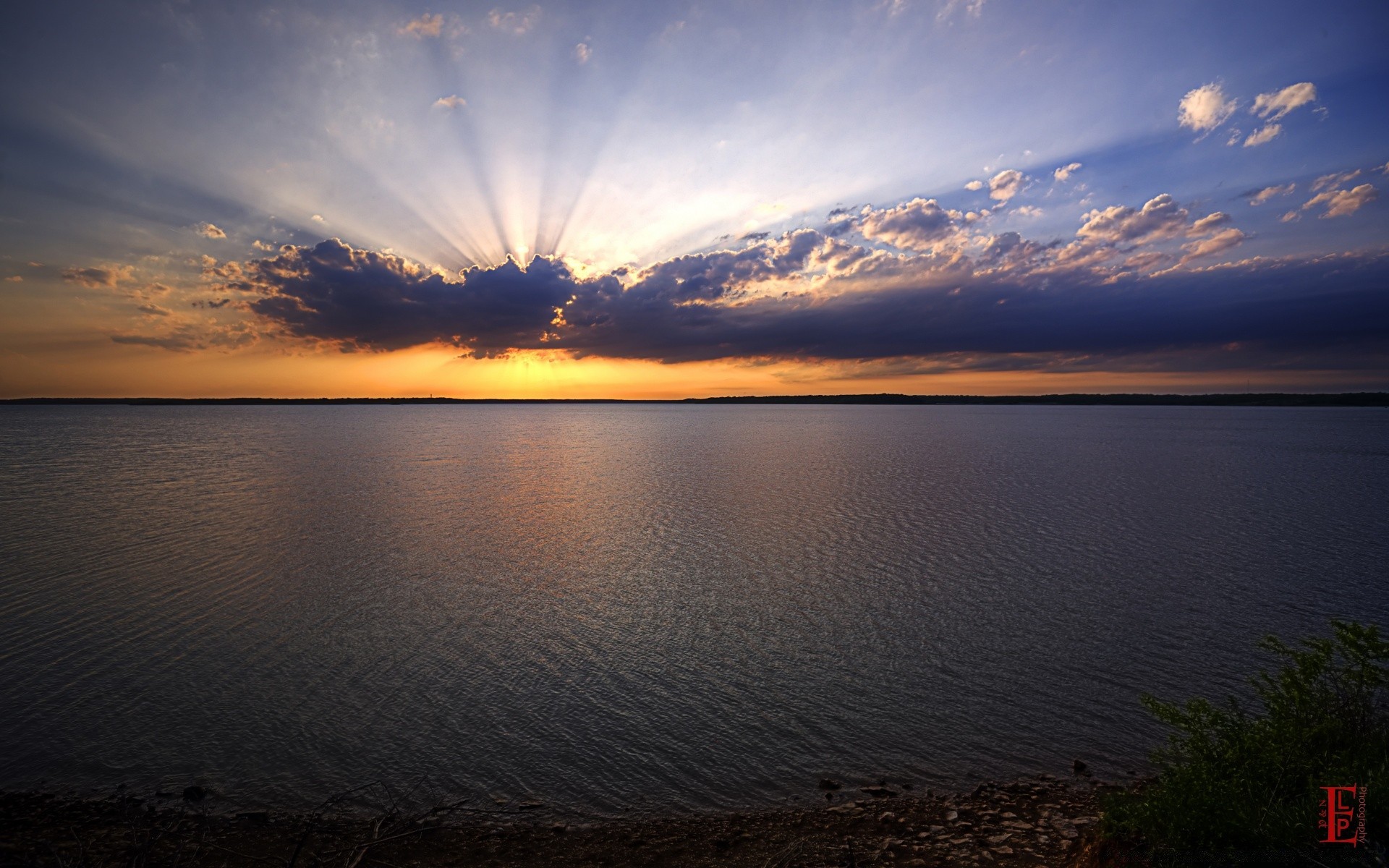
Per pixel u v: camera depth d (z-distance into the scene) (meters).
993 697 15.29
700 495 46.31
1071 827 10.20
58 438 112.94
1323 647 9.52
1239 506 41.25
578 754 12.89
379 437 120.56
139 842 9.90
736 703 14.98
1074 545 30.22
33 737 13.27
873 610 21.11
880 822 10.64
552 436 125.06
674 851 9.95
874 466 67.06
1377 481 53.53
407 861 9.74
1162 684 15.89
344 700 14.98
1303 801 7.54
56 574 25.05
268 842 10.11
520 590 23.23
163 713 14.30
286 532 33.31
